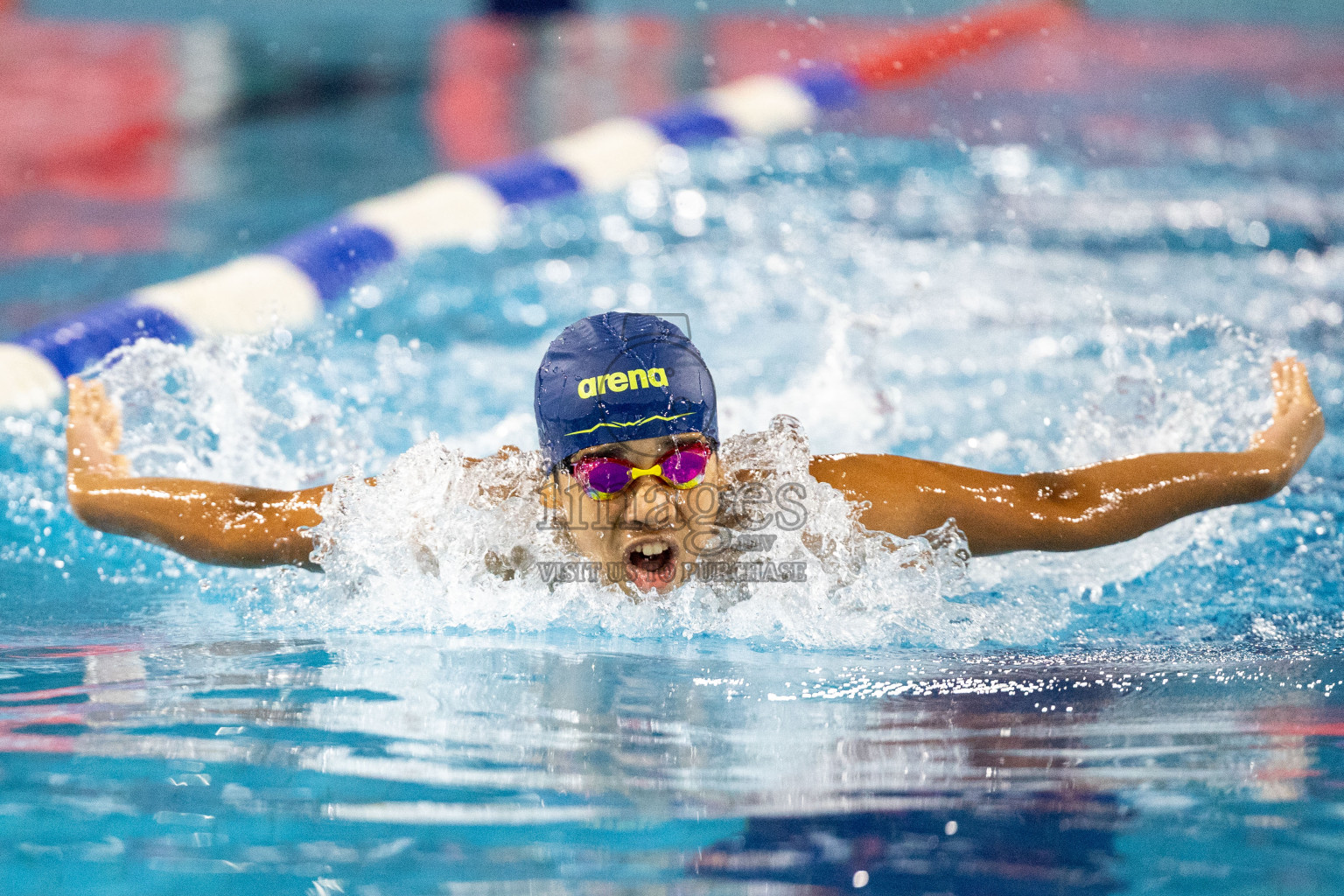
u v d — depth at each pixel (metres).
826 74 32.12
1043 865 4.01
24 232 18.83
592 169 23.70
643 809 4.41
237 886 3.86
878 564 7.21
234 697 5.64
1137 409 9.45
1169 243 18.08
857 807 4.45
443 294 16.45
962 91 32.59
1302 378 8.70
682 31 43.28
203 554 7.57
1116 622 7.15
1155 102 31.25
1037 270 16.62
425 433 10.89
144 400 10.05
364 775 4.70
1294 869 3.99
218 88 32.53
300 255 17.00
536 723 5.31
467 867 3.98
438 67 35.75
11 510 9.33
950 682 6.01
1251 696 5.78
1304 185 22.31
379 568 7.41
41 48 38.66
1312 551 8.41
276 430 10.34
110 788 4.56
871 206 20.80
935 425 11.13
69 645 6.61
